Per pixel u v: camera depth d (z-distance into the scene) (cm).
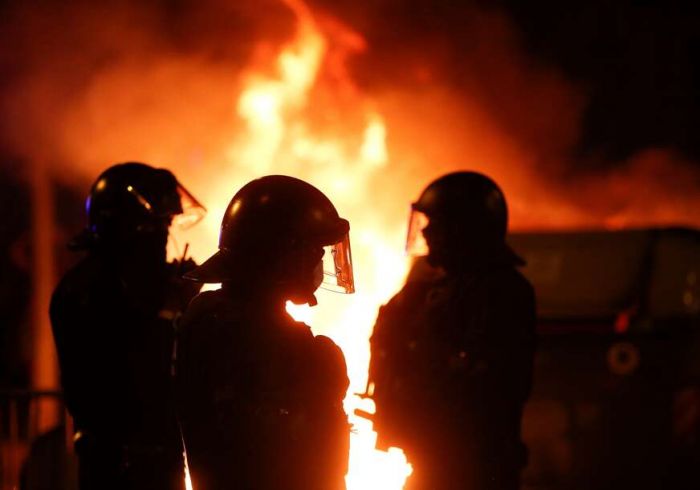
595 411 1481
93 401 834
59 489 1031
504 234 927
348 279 717
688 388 1471
